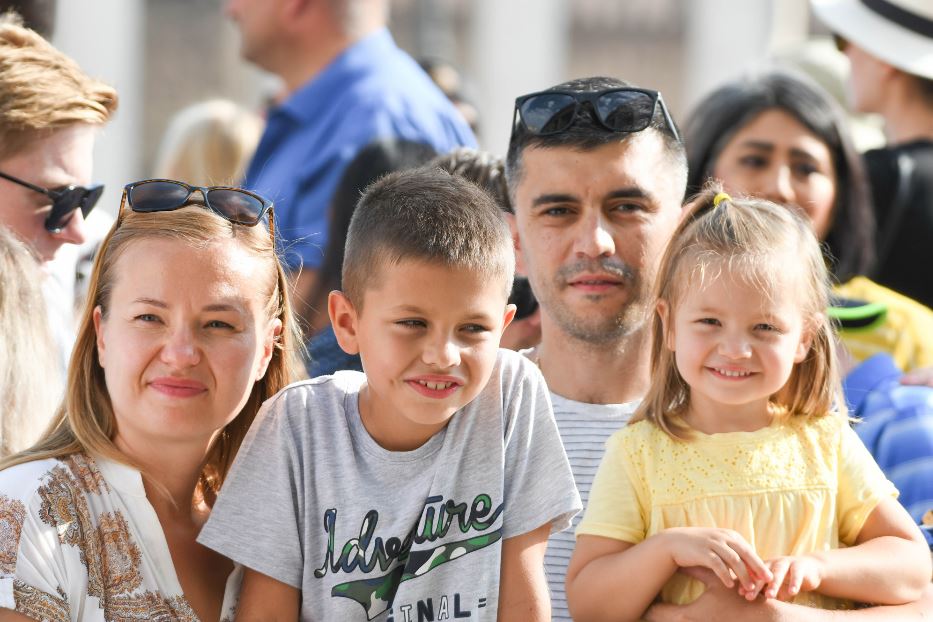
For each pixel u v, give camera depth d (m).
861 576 5.74
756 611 5.62
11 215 7.33
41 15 9.66
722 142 9.44
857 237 9.45
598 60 31.84
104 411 5.62
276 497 5.66
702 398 6.13
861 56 11.12
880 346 8.27
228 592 5.73
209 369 5.45
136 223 5.55
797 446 6.07
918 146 10.52
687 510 5.95
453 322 5.43
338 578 5.54
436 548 5.55
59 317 7.90
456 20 31.23
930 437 7.09
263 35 11.34
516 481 5.73
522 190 6.89
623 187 6.67
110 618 5.37
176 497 5.74
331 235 9.82
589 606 5.88
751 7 30.53
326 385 5.93
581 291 6.70
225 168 14.13
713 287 5.95
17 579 5.16
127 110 30.20
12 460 5.48
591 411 6.82
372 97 10.65
